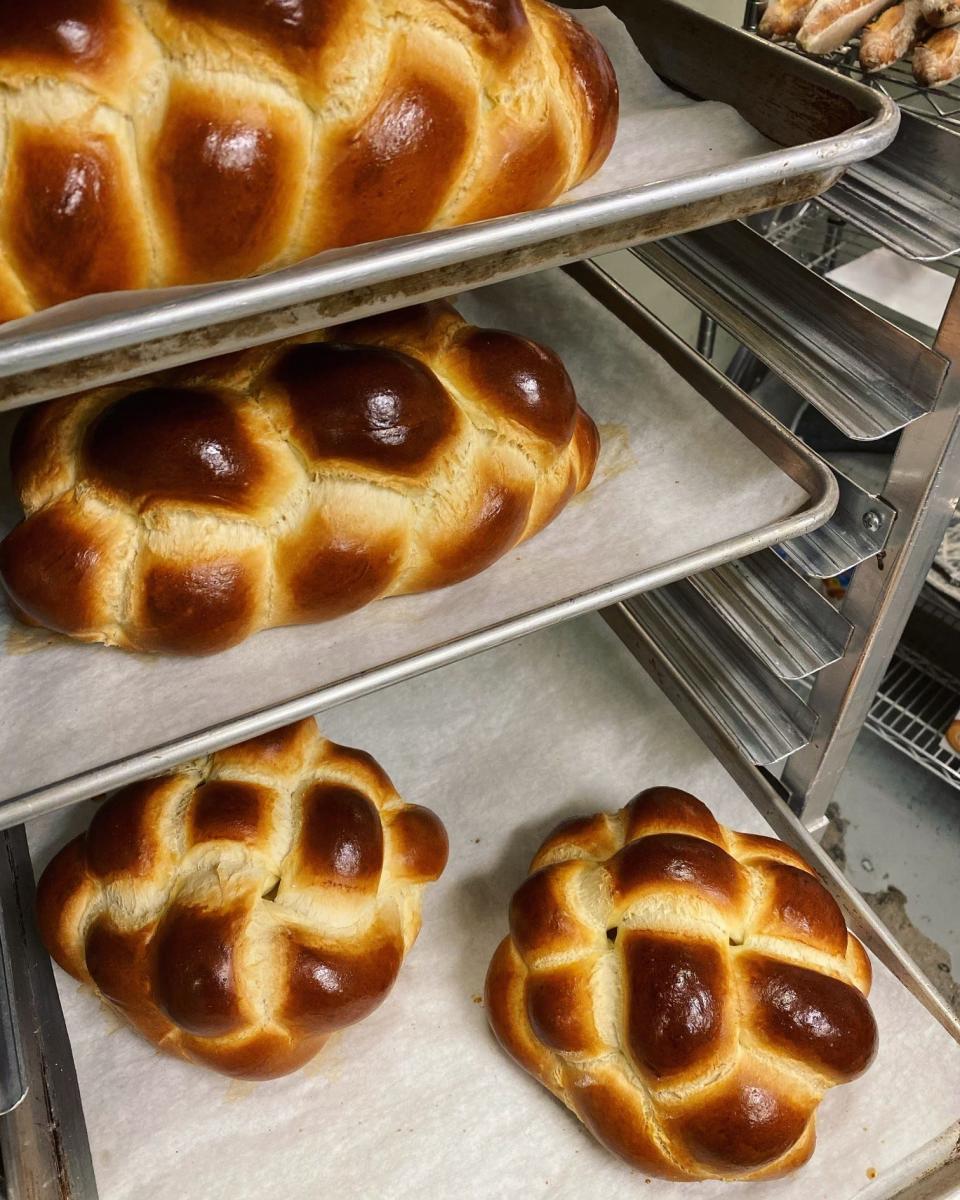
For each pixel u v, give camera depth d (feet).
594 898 1.87
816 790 2.44
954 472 1.79
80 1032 1.94
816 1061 1.69
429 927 2.17
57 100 1.12
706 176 1.28
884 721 3.08
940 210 1.58
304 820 1.84
